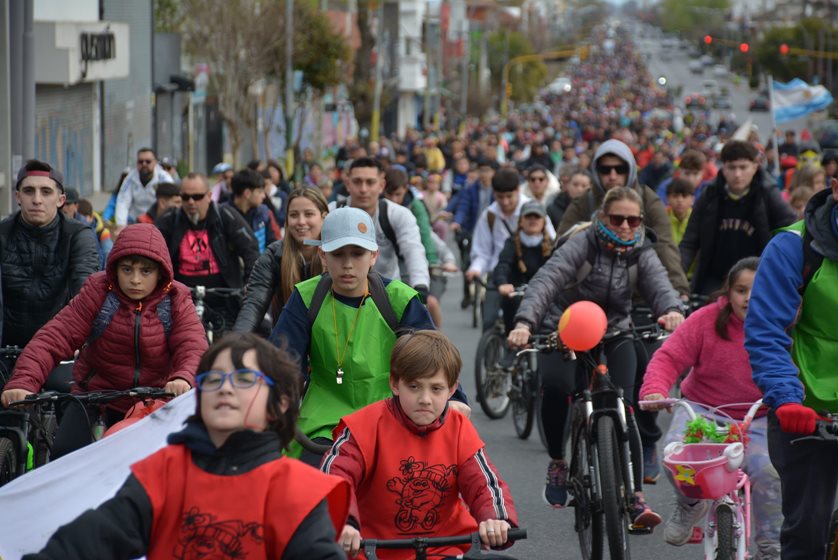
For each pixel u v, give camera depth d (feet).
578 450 30.04
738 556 25.00
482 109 442.91
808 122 307.37
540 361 32.27
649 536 33.86
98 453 21.89
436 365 20.98
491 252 52.90
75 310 27.63
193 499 15.71
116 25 142.00
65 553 15.11
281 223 68.39
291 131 174.70
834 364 23.24
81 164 145.59
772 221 42.68
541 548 32.50
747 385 27.68
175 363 27.63
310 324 24.90
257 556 15.64
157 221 43.37
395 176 51.67
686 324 28.37
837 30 467.11
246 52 174.19
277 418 16.12
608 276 31.76
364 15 258.16
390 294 25.00
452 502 21.56
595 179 41.34
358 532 19.43
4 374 31.99
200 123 217.56
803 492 23.75
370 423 21.50
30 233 32.86
